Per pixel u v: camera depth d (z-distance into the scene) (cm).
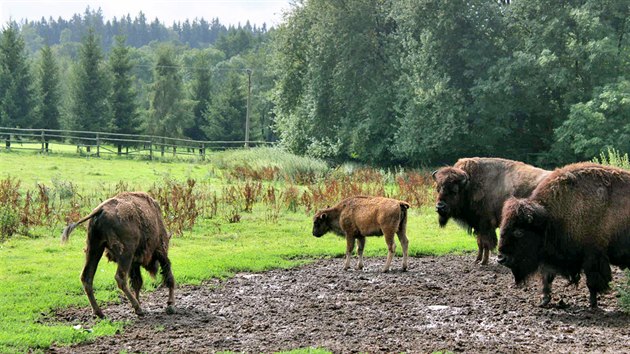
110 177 2728
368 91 3684
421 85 3253
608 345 714
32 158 3509
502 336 759
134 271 873
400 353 683
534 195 895
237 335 770
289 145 4031
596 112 2916
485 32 3356
